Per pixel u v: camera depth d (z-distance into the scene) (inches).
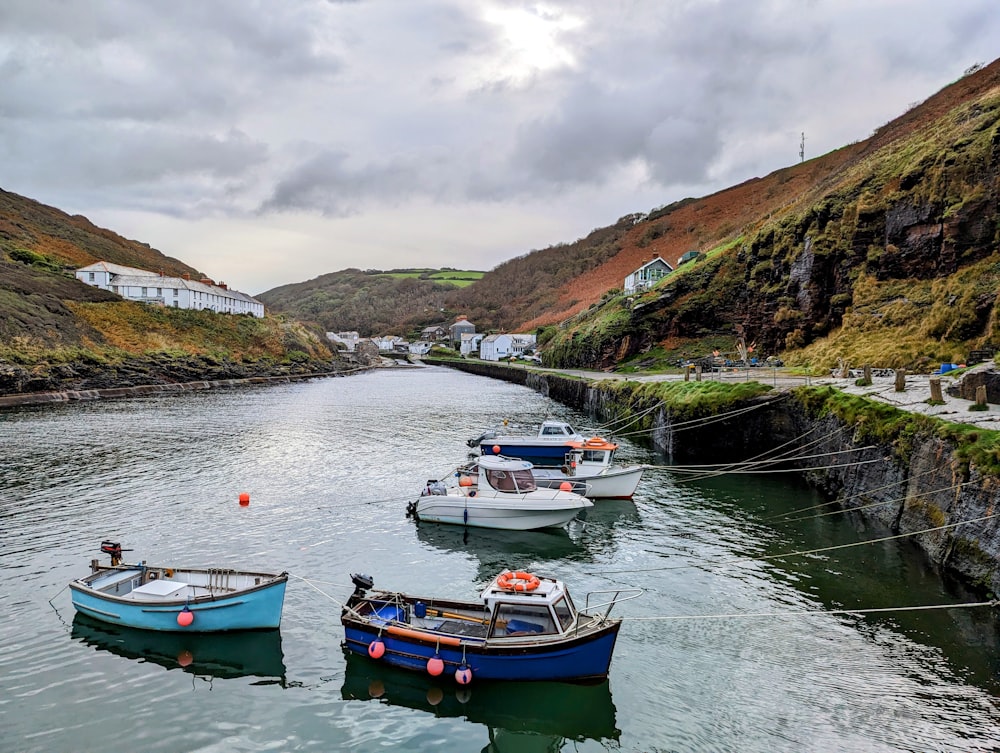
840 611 753.0
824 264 2253.9
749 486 1353.3
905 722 549.3
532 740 558.3
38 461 1614.2
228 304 5757.9
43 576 883.4
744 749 525.7
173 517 1154.7
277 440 1972.2
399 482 1429.6
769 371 1952.5
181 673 655.1
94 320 4077.3
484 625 674.2
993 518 720.3
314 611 789.2
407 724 580.1
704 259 3481.8
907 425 986.1
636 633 722.8
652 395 1921.8
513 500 1100.5
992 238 1712.6
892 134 3213.6
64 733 553.3
